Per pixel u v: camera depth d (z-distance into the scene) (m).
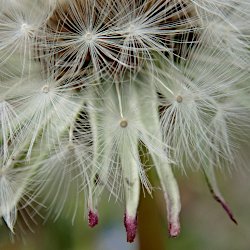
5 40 0.11
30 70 0.11
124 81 0.11
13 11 0.11
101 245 0.16
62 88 0.11
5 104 0.11
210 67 0.11
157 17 0.11
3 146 0.11
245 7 0.11
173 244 0.16
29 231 0.15
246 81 0.11
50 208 0.13
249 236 0.17
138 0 0.11
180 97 0.11
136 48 0.11
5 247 0.15
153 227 0.12
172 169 0.11
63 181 0.11
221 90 0.11
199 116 0.11
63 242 0.15
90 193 0.10
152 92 0.11
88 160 0.11
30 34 0.11
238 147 0.11
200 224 0.16
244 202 0.16
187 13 0.11
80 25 0.11
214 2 0.11
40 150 0.11
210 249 0.16
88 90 0.11
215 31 0.11
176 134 0.11
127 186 0.10
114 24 0.11
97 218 0.10
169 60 0.11
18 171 0.11
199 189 0.16
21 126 0.11
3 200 0.11
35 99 0.11
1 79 0.11
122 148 0.11
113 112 0.11
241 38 0.11
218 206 0.16
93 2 0.11
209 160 0.11
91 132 0.11
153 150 0.11
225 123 0.11
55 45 0.11
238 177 0.16
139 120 0.11
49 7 0.11
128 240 0.10
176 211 0.10
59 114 0.11
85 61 0.11
